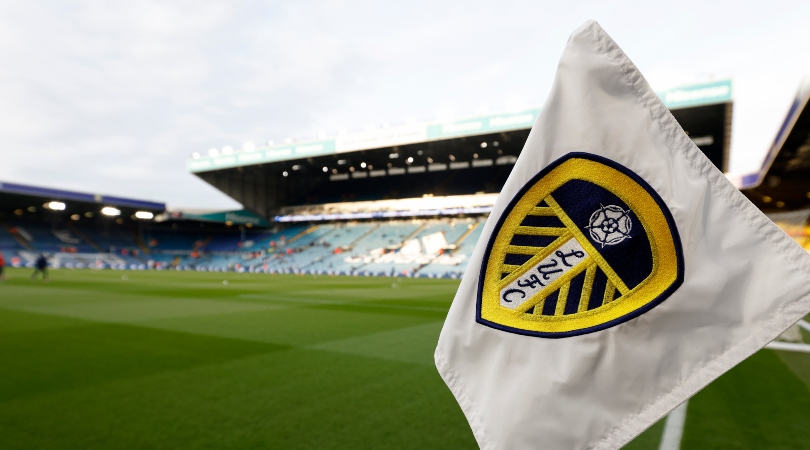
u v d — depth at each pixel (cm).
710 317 85
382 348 705
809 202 3856
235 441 338
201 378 519
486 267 103
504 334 99
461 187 4481
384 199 4672
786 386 490
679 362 86
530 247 99
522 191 101
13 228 4744
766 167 2905
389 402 435
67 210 4778
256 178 5169
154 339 764
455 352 106
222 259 5094
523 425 94
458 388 105
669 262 88
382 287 2208
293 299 1521
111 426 367
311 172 5100
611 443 89
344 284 2419
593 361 91
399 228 4734
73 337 775
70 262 4525
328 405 425
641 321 89
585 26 102
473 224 4378
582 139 97
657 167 92
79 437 344
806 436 353
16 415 392
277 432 357
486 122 3172
